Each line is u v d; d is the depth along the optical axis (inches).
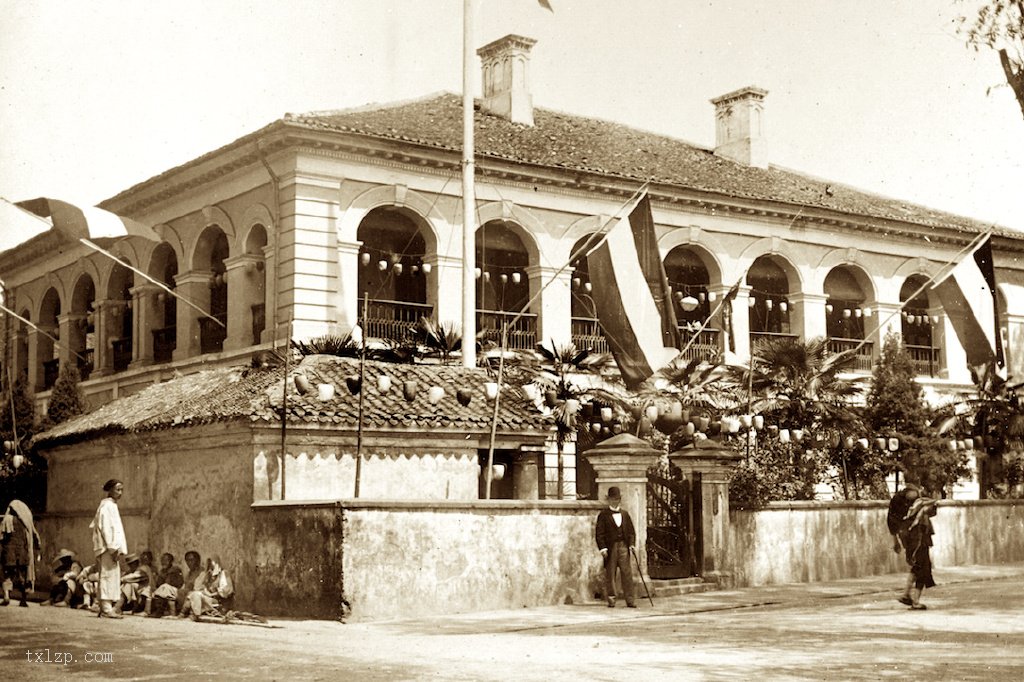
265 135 1172.5
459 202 1277.1
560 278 1331.2
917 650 477.7
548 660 454.6
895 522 667.4
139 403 924.0
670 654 471.2
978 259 1256.2
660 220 1411.2
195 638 536.4
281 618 650.8
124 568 729.6
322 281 1179.9
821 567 877.8
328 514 634.2
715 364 1074.1
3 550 730.2
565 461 1255.5
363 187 1215.6
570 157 1364.4
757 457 1005.8
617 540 687.7
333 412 749.9
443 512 659.4
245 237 1243.8
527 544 693.9
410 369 861.2
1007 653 466.3
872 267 1574.8
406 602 639.1
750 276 1523.1
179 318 1326.3
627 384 987.9
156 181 1322.6
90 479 906.7
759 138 1635.1
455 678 401.4
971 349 1273.4
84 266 1525.6
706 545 780.6
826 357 1147.3
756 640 518.6
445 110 1416.1
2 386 1635.1
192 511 765.9
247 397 756.0
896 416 1274.6
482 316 1290.6
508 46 1439.5
